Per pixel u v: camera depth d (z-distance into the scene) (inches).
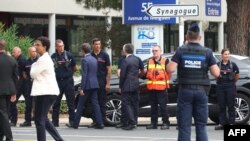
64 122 885.2
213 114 809.5
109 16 1542.8
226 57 741.3
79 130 763.4
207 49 519.5
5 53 627.5
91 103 780.6
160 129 772.0
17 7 1713.8
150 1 978.1
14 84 623.8
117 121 809.5
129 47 765.9
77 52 1823.3
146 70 788.6
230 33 1171.3
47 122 582.9
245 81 804.0
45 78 557.0
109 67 791.1
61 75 786.8
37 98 558.9
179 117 518.6
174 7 907.4
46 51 562.9
